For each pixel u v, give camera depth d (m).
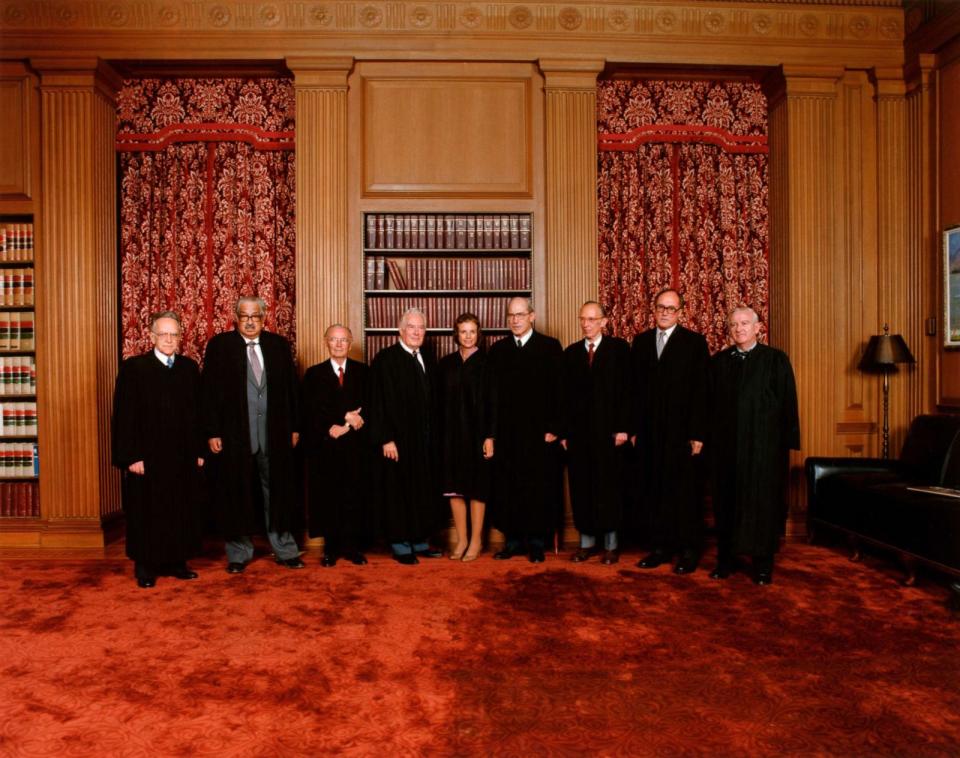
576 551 4.94
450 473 4.85
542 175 5.57
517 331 4.86
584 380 4.78
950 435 4.75
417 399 4.83
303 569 4.70
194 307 5.79
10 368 5.42
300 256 5.44
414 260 5.54
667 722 2.57
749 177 5.94
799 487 5.59
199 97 5.76
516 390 4.83
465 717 2.61
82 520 5.28
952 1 5.06
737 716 2.62
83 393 5.31
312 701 2.74
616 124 5.86
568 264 5.50
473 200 5.55
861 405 5.76
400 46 5.46
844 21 5.65
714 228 5.93
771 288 5.88
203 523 5.61
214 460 4.69
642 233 5.90
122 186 5.77
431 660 3.13
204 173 5.79
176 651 3.26
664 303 4.60
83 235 5.34
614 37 5.50
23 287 5.42
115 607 3.90
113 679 2.96
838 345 5.73
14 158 5.37
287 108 5.77
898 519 4.24
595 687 2.86
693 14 5.55
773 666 3.05
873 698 2.75
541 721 2.58
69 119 5.34
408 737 2.47
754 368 4.37
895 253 5.74
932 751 2.37
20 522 5.34
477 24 5.48
